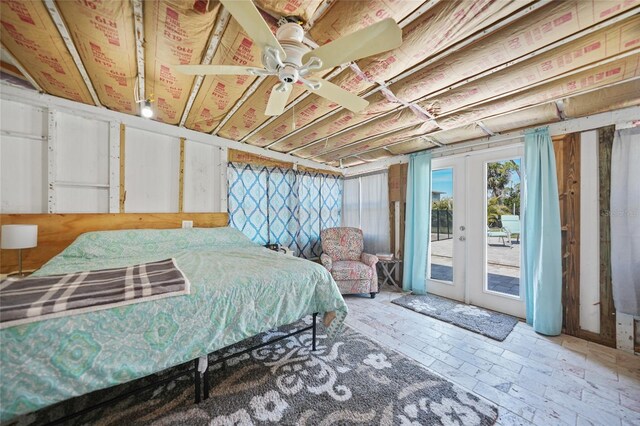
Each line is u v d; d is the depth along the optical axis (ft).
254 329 5.33
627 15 4.11
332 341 7.55
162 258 7.43
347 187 16.29
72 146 7.98
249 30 3.74
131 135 9.04
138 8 4.43
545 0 3.94
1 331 3.28
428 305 10.48
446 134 10.06
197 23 4.73
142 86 7.02
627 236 7.03
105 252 7.49
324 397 5.19
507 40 4.80
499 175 10.10
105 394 5.26
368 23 4.58
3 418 3.19
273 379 5.75
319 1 4.15
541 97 6.89
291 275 6.14
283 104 6.09
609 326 7.37
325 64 4.43
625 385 5.69
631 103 6.91
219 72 4.65
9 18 4.64
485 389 5.54
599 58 5.21
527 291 8.68
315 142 11.58
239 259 7.39
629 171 7.06
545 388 5.58
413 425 4.55
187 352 4.49
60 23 4.78
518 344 7.45
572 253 8.04
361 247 13.55
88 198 8.28
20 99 7.09
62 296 3.98
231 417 4.66
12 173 7.07
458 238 11.12
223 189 11.23
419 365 6.37
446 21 4.41
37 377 3.38
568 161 8.15
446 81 6.25
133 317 4.13
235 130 10.33
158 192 9.64
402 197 13.25
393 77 6.19
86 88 7.17
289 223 13.87
